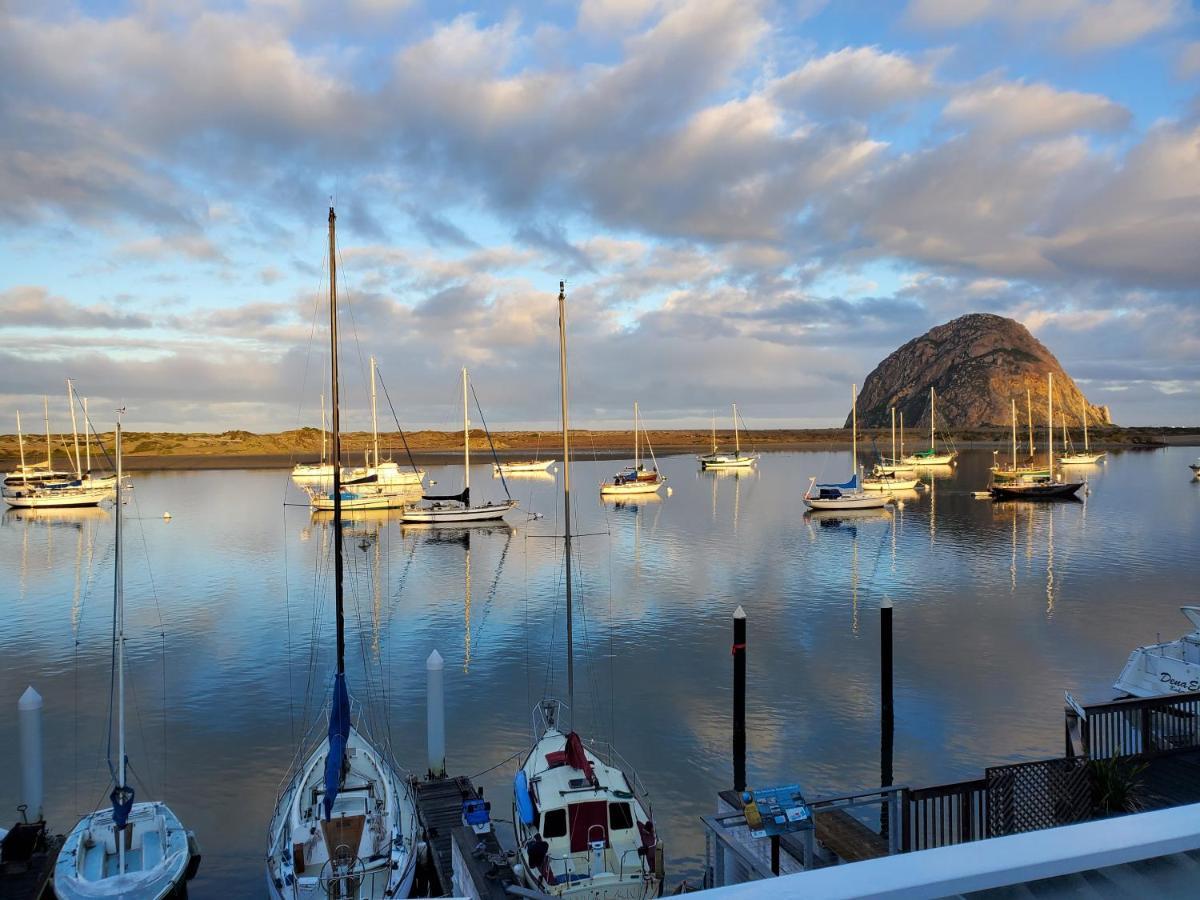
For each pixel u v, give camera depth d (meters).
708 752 22.20
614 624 36.41
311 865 14.43
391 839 15.09
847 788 20.02
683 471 147.75
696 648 32.22
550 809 14.57
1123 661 29.86
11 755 22.69
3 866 16.03
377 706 26.31
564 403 23.88
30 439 174.00
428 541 65.06
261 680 29.12
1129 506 83.25
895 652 31.19
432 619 38.22
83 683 29.05
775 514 80.62
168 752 22.78
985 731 23.38
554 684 28.14
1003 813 12.37
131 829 15.80
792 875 2.50
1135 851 2.66
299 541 65.44
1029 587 43.34
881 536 64.00
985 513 78.56
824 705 25.55
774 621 36.50
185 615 39.47
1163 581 44.56
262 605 41.62
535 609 39.97
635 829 14.86
